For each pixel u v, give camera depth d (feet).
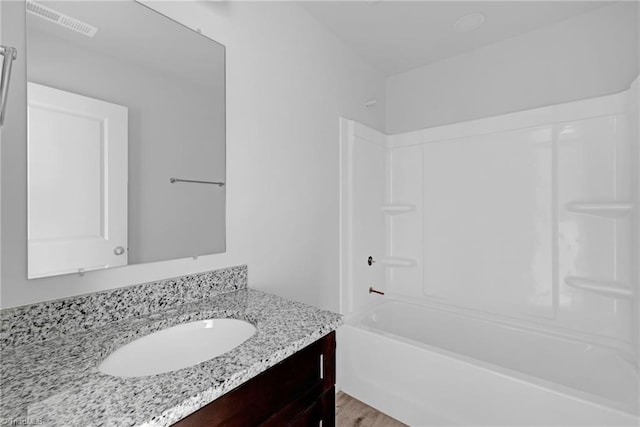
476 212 7.14
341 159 6.75
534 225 6.42
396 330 7.97
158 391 1.95
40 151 2.77
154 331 3.06
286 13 5.38
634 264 5.23
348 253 6.97
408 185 8.20
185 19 3.88
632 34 5.72
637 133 4.99
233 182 4.44
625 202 5.39
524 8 5.93
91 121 3.09
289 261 5.42
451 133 7.47
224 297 4.04
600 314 5.73
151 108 3.55
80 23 3.04
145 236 3.49
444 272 7.61
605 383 5.22
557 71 6.47
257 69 4.81
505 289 6.76
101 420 1.67
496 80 7.19
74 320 2.85
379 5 5.73
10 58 2.23
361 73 7.71
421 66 8.28
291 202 5.46
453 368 4.86
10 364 2.28
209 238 4.13
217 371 2.19
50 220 2.81
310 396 3.00
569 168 6.01
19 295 2.63
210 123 4.14
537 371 5.97
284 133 5.30
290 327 2.99
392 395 5.60
